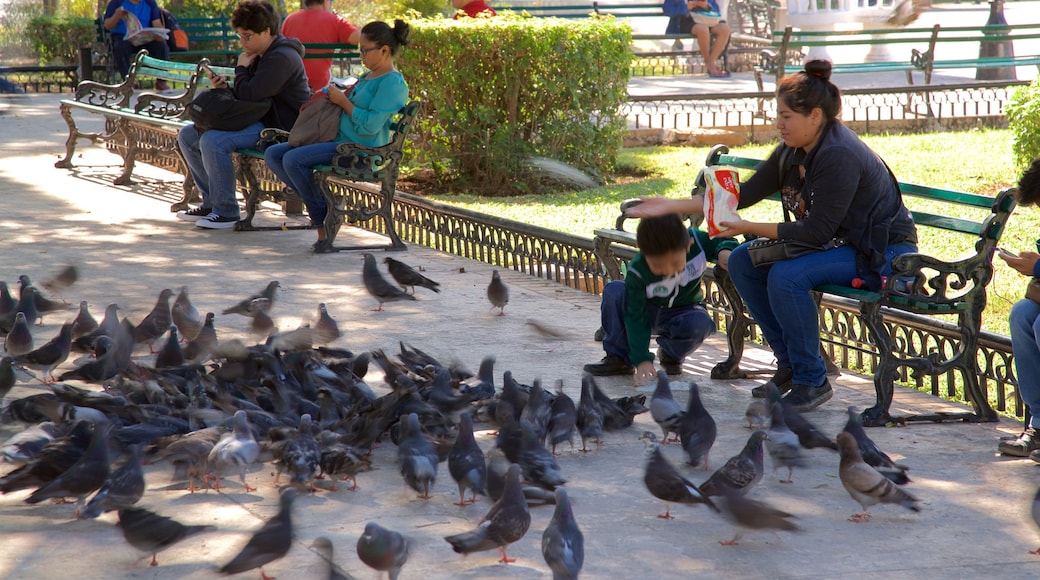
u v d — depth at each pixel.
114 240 10.88
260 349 6.16
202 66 13.95
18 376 6.64
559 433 5.36
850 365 7.62
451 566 4.17
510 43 14.95
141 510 4.13
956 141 18.42
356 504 4.82
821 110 6.05
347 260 10.30
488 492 4.65
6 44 27.39
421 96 15.59
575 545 3.87
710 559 4.26
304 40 14.84
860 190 6.03
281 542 3.94
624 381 6.82
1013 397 6.88
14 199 13.08
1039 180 5.69
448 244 11.09
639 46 34.12
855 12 28.11
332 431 5.37
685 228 6.54
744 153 18.16
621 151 18.58
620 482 5.11
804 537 4.48
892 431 5.90
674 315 6.85
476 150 15.43
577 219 13.18
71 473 4.46
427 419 5.38
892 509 4.77
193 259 10.10
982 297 5.98
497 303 8.30
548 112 15.59
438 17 16.09
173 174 15.25
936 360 6.02
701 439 5.25
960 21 35.12
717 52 28.34
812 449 5.47
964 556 4.30
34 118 20.95
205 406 5.52
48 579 4.04
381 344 7.46
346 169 10.48
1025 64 22.25
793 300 6.07
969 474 5.21
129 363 6.21
